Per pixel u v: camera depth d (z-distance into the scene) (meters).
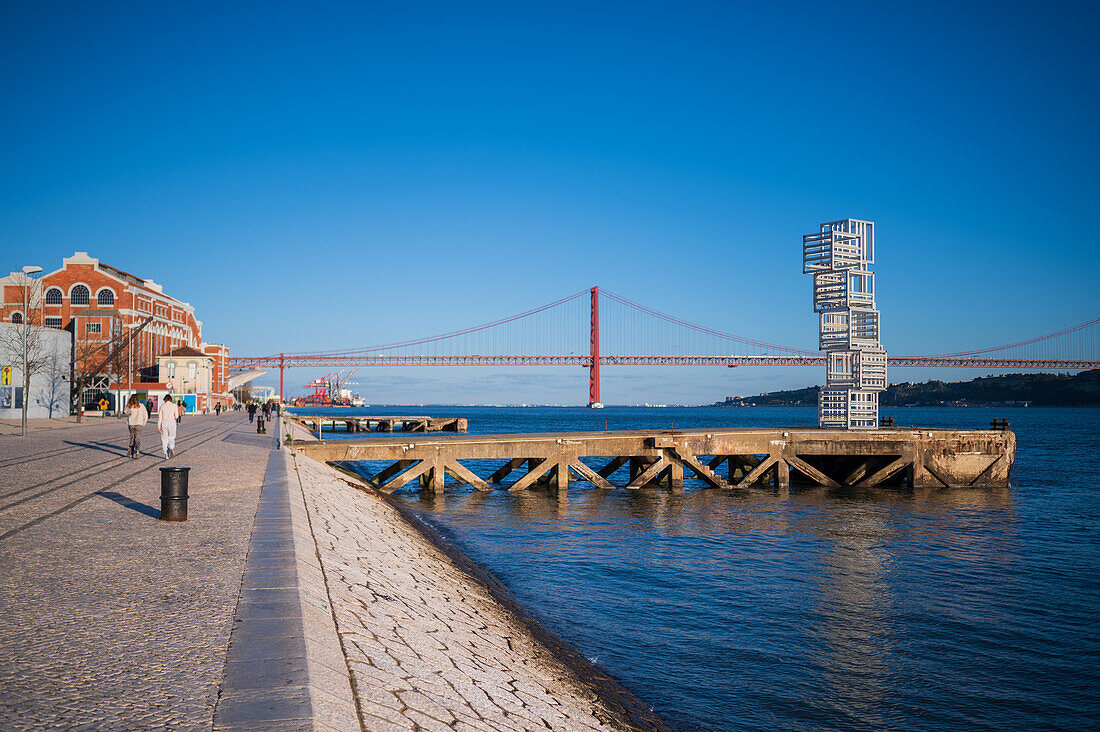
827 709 13.03
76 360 69.50
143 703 6.09
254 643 7.57
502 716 8.36
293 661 7.07
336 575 11.85
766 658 15.35
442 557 21.50
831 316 51.31
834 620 18.06
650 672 14.19
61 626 8.01
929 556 25.75
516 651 12.85
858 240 50.91
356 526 19.47
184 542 12.50
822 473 47.31
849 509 37.31
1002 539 29.20
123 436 40.28
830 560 24.84
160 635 7.79
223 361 123.25
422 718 7.12
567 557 24.62
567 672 12.82
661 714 12.13
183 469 14.52
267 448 35.72
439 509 36.19
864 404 49.94
